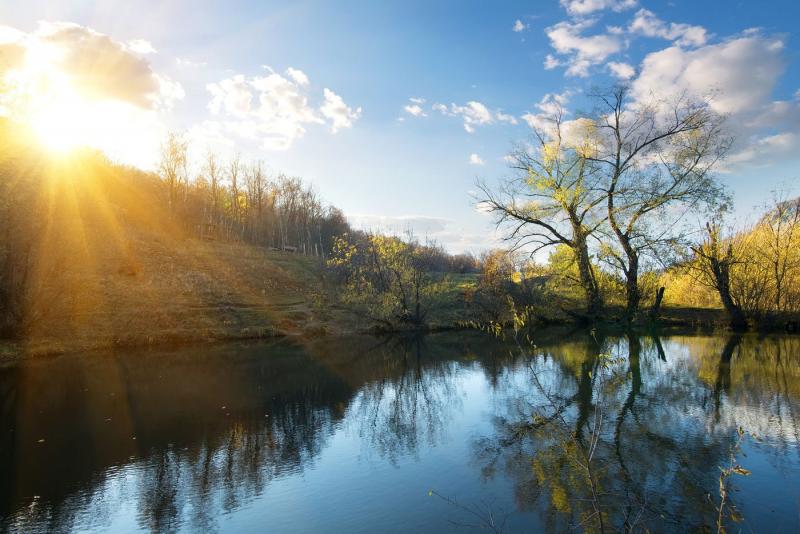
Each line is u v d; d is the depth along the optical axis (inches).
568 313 1443.2
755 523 309.3
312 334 1348.4
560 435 481.7
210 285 1595.7
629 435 472.4
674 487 362.6
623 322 1326.3
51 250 1139.9
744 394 610.2
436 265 2411.4
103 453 477.1
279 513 351.6
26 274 1058.7
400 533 316.5
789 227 1238.9
